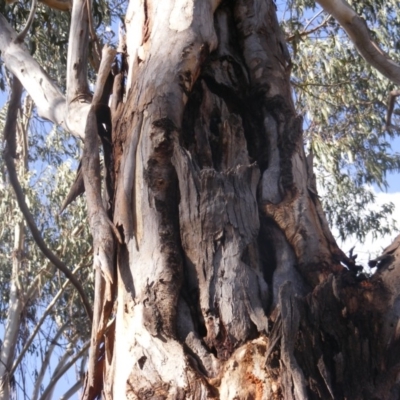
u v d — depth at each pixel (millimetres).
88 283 9039
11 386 7484
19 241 9547
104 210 3072
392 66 4055
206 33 3561
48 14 6887
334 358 2574
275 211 2992
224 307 2707
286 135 3326
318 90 8898
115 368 2854
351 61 8492
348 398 2553
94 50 5191
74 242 9117
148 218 2965
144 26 3701
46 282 9578
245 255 2830
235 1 3893
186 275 2867
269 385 2504
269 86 3537
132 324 2797
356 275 2848
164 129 3135
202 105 3389
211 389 2559
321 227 3035
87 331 9305
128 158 3146
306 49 8578
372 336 2682
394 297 2746
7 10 6684
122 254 2990
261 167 3275
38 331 8867
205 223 2846
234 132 3289
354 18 3949
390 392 2607
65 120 4215
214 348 2684
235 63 3660
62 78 8000
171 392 2584
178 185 3008
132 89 3428
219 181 2908
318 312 2609
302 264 2859
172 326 2738
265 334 2627
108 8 7543
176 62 3371
